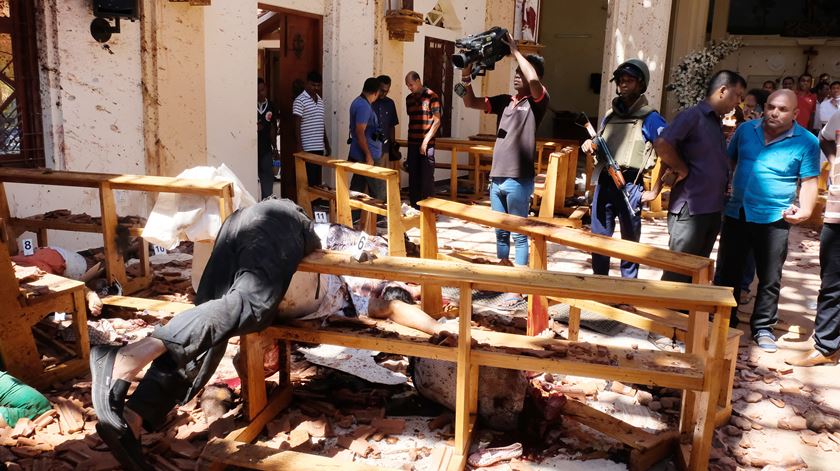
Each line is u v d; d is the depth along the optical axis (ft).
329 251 10.24
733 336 10.91
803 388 12.71
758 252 14.69
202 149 24.40
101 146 20.92
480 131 43.91
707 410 8.73
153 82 22.08
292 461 8.87
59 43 19.34
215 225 13.62
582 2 65.51
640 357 9.39
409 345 9.78
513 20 44.06
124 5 19.75
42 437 9.91
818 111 42.80
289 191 29.94
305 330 10.28
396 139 34.35
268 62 46.34
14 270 11.14
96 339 13.07
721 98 13.62
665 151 13.83
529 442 10.25
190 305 14.05
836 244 13.34
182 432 10.14
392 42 33.22
